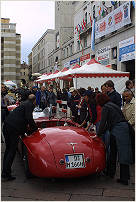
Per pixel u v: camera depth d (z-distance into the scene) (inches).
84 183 154.6
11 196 135.3
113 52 775.1
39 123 221.8
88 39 1036.5
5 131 168.2
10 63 2346.2
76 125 212.1
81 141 154.3
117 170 180.9
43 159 139.7
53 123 227.5
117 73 459.8
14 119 166.2
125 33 687.1
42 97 523.8
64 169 137.7
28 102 171.0
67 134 162.4
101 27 805.9
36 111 271.9
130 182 155.9
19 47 2509.8
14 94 724.7
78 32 1147.9
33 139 161.2
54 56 1761.8
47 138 156.1
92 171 143.5
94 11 955.3
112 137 158.2
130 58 643.5
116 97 208.5
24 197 133.9
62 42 1556.3
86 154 144.4
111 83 211.6
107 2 799.1
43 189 145.3
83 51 1085.8
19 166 189.6
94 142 158.9
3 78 2342.5
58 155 140.4
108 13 793.6
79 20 1149.7
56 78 634.8
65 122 217.5
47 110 255.3
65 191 142.2
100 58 871.1
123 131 153.3
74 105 298.2
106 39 813.9
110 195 135.9
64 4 1562.5
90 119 208.1
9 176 161.8
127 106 187.8
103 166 148.8
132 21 650.8
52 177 139.3
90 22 972.6
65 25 1566.2
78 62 1157.1
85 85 447.5
